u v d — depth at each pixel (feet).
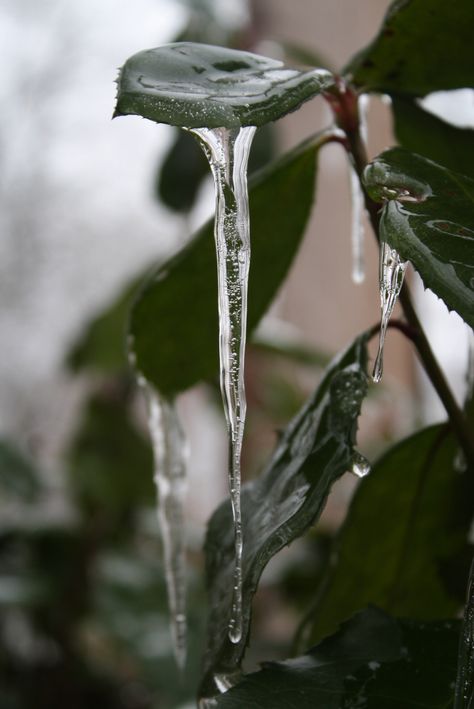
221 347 1.25
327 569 1.59
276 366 4.76
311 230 5.10
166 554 1.75
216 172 1.23
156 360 1.66
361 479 1.53
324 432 1.33
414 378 5.05
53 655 4.42
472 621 1.19
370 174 1.25
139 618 3.82
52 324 6.08
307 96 1.22
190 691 3.40
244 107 1.18
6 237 6.02
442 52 1.45
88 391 4.98
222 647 1.26
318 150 1.53
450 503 1.58
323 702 1.25
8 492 4.12
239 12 4.52
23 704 4.25
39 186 6.07
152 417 1.73
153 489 4.44
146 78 1.19
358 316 4.99
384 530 1.58
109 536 4.31
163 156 3.76
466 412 1.55
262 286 1.65
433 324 4.24
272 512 1.29
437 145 1.61
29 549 4.24
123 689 4.50
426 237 1.16
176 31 4.02
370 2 4.85
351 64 1.50
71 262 6.12
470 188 1.22
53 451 5.96
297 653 1.59
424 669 1.28
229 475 1.25
